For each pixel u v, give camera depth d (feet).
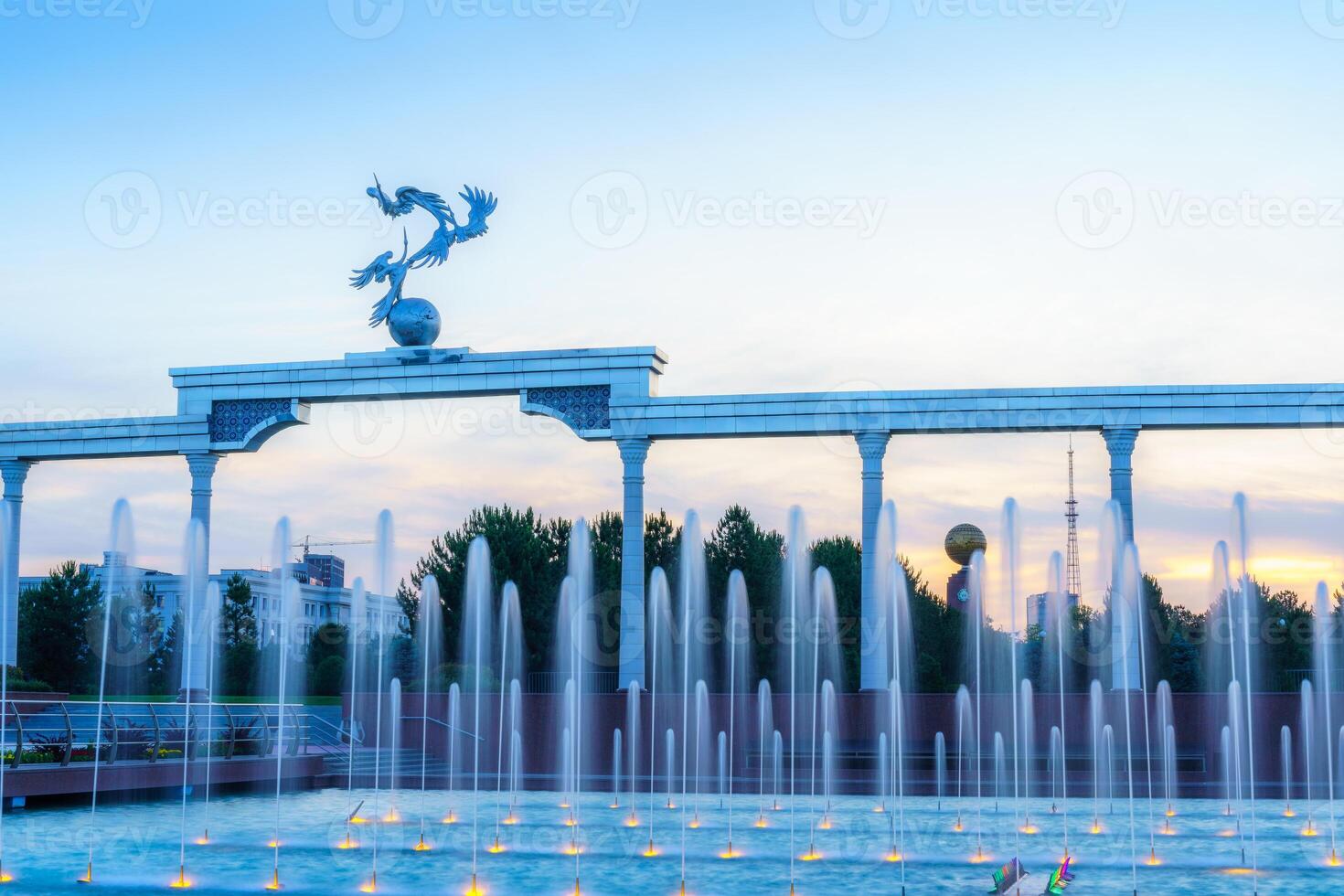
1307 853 79.46
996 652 180.14
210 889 67.05
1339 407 116.37
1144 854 79.15
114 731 99.45
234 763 108.27
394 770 119.65
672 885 68.95
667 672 153.17
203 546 131.75
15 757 92.02
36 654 221.25
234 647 247.09
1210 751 113.80
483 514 209.05
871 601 119.55
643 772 120.78
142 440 133.49
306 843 82.23
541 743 123.34
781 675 193.47
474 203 132.36
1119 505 117.50
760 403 122.42
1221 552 113.09
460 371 127.34
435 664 203.51
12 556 136.87
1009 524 115.85
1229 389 117.60
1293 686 169.37
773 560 197.88
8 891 66.03
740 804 106.83
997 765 114.93
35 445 135.85
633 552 123.44
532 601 199.72
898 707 116.98
